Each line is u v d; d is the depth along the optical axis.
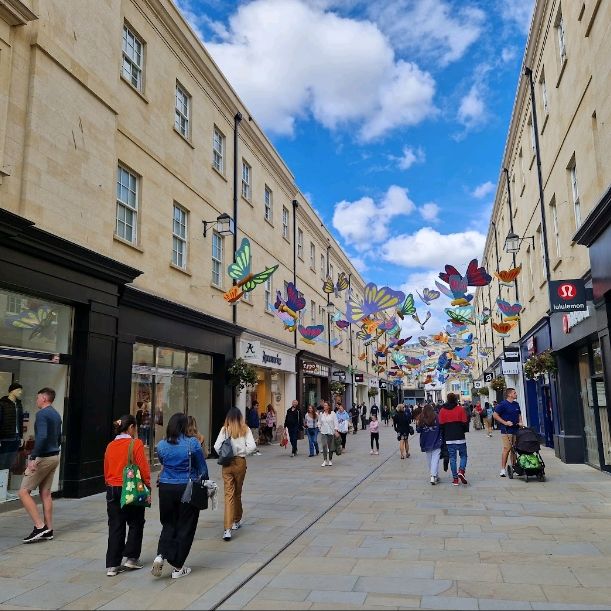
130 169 12.93
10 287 8.86
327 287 22.72
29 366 9.44
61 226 9.84
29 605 4.77
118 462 5.74
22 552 6.41
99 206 11.02
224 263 18.16
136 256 12.87
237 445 7.21
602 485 10.66
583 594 4.79
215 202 17.69
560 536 6.79
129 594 5.02
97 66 11.14
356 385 41.03
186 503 5.55
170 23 14.91
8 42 8.89
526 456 11.30
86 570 5.73
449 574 5.40
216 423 17.39
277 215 24.73
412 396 67.12
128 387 11.97
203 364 17.00
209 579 5.39
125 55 13.09
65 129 10.09
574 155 12.93
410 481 11.84
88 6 10.93
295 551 6.38
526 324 21.52
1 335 8.85
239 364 17.83
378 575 5.42
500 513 8.21
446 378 56.81
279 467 14.65
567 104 13.34
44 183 9.45
